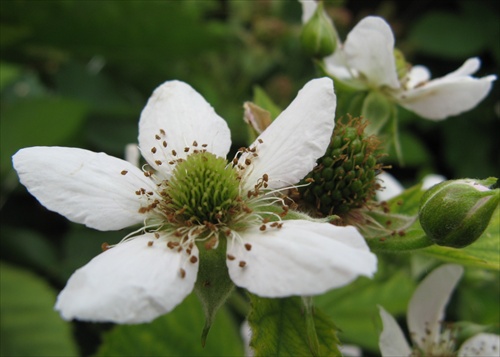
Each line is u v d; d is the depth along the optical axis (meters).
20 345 0.13
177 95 0.09
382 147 0.10
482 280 0.13
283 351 0.08
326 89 0.08
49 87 0.18
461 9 0.25
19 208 0.16
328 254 0.06
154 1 0.15
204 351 0.11
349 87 0.10
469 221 0.07
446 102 0.10
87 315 0.06
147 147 0.08
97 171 0.08
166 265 0.07
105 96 0.18
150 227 0.08
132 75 0.18
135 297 0.06
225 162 0.08
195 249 0.07
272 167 0.08
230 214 0.08
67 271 0.14
